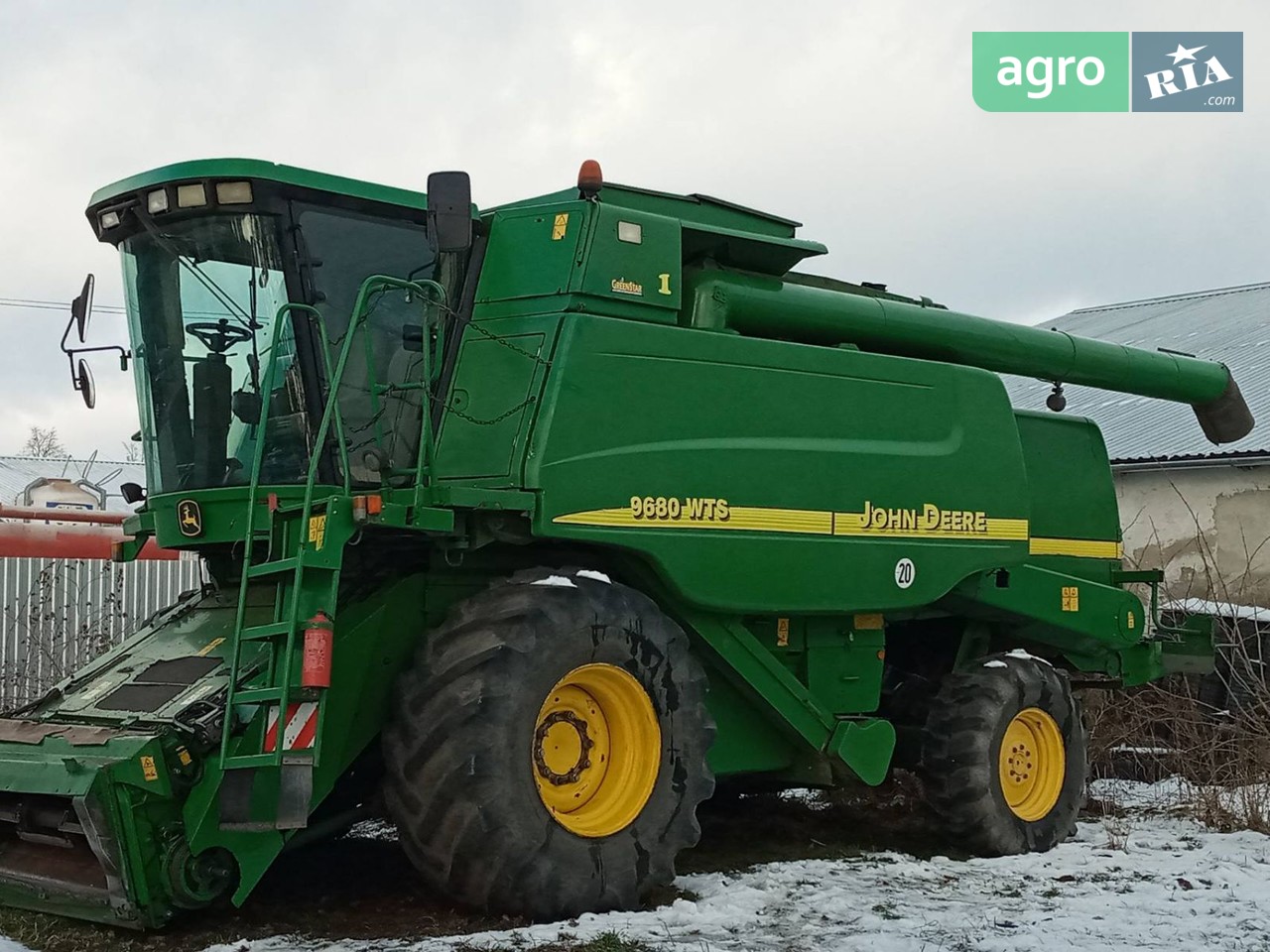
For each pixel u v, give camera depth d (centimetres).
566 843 570
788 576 690
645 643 611
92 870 543
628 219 662
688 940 541
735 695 723
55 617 1243
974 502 799
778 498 689
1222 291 2641
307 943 525
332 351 626
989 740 780
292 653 523
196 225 630
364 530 558
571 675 590
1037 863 741
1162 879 691
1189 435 1861
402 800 560
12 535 1256
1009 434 831
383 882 636
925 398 783
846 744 730
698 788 625
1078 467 959
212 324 640
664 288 671
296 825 510
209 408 643
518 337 639
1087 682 955
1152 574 957
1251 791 846
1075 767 832
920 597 759
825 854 751
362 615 586
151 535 725
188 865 520
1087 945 542
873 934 555
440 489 570
